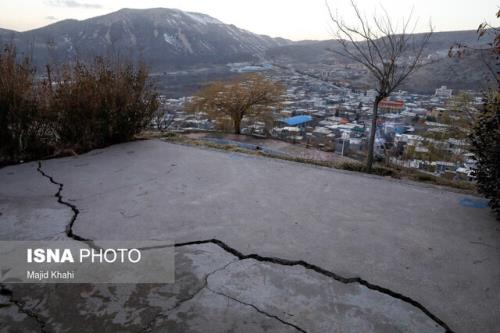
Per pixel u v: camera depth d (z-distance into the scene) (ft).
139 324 5.02
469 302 5.74
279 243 7.54
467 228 8.55
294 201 10.05
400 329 5.06
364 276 6.39
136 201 9.75
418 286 6.14
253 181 11.79
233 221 8.59
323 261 6.86
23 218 8.51
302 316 5.27
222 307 5.44
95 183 11.22
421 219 9.03
